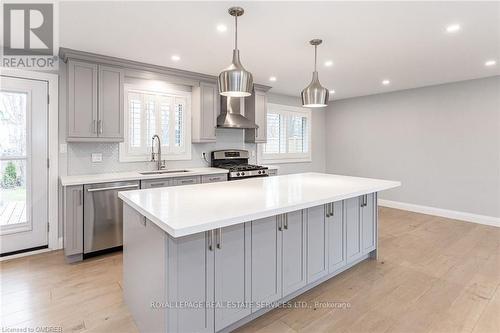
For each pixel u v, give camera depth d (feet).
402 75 13.80
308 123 20.86
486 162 14.28
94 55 10.69
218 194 6.98
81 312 6.93
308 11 7.42
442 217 15.76
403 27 8.36
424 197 16.60
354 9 7.32
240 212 5.17
